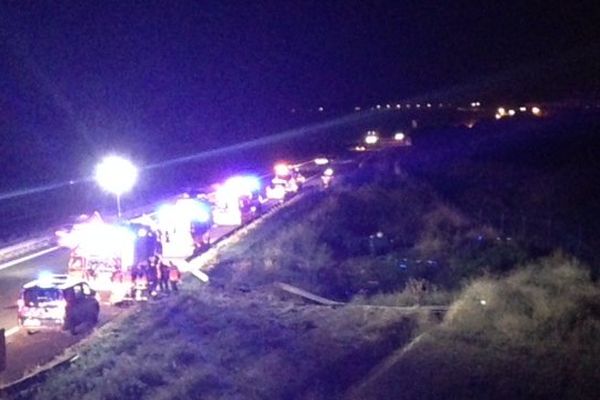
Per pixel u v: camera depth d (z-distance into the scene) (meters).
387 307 22.98
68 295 22.50
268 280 29.77
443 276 29.64
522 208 45.66
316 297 26.67
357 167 78.19
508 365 16.45
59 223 49.53
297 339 20.00
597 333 17.92
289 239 38.00
